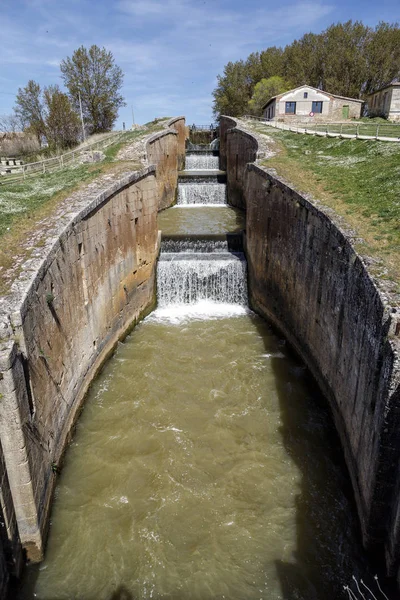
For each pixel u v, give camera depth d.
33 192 17.38
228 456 11.45
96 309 14.65
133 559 8.85
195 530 9.45
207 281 21.36
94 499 10.19
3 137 48.94
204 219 29.34
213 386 14.31
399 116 41.31
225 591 8.27
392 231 11.90
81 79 45.41
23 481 8.12
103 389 14.21
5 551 7.86
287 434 12.19
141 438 12.04
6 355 7.45
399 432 7.45
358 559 8.61
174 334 18.08
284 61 63.88
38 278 9.88
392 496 7.81
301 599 8.12
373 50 56.44
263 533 9.38
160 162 31.70
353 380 10.16
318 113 45.19
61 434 11.03
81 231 13.46
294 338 16.08
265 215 19.05
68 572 8.59
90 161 24.64
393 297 8.54
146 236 19.88
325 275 12.83
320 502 10.07
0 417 7.64
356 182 17.33
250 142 30.14
